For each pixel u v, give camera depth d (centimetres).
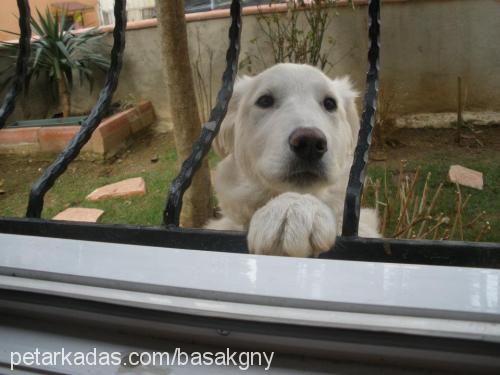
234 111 76
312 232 39
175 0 91
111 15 311
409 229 93
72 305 29
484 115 186
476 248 28
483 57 180
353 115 77
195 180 102
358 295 24
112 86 45
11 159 189
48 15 217
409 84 187
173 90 97
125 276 28
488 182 138
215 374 27
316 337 25
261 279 26
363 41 183
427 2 177
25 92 209
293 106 61
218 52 197
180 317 27
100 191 149
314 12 174
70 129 184
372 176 145
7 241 32
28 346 30
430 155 160
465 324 23
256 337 27
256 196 68
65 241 31
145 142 196
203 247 33
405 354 25
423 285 24
